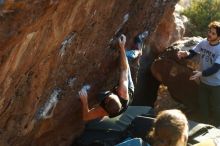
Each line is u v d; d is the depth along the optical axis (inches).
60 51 130.0
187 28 381.1
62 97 159.6
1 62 97.6
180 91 281.3
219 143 164.7
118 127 202.4
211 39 220.1
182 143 114.3
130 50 207.6
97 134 199.5
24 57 106.5
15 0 81.2
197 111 273.1
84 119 179.5
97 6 137.2
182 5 442.9
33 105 136.9
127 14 182.9
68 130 188.9
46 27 104.7
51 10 96.8
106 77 198.2
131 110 214.7
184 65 276.2
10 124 132.8
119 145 160.1
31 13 88.4
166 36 300.5
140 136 184.9
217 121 238.1
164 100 294.8
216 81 227.6
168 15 297.6
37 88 131.7
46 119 157.6
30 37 100.1
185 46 286.0
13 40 91.2
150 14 219.9
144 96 295.1
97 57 173.6
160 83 301.3
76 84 167.6
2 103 117.3
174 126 112.7
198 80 270.5
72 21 119.8
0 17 82.7
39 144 171.8
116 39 185.9
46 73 131.0
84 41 147.3
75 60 150.2
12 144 145.0
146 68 295.3
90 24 142.3
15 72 109.2
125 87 179.2
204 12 395.9
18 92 122.3
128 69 185.2
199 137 188.7
